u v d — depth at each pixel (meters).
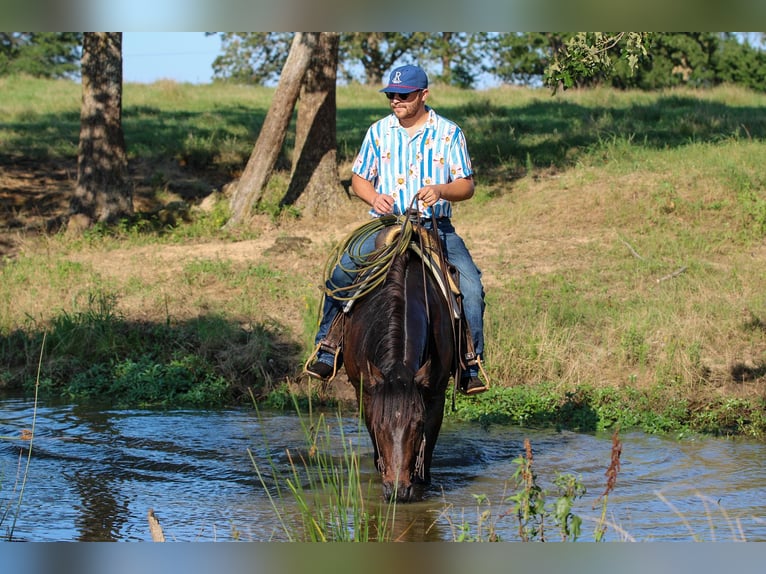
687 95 31.06
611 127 23.05
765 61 48.41
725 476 7.91
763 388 10.52
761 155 18.45
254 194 17.91
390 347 6.03
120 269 15.05
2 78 38.16
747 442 9.22
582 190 17.77
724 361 11.05
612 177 18.16
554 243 15.41
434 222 6.88
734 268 13.58
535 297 13.02
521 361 11.25
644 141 20.64
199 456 8.62
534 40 54.41
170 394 11.15
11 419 10.06
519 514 5.35
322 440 9.20
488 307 12.51
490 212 17.47
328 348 7.12
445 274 6.85
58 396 11.38
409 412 5.40
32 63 65.56
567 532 5.07
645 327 11.70
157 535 5.37
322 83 18.44
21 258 15.63
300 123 18.66
